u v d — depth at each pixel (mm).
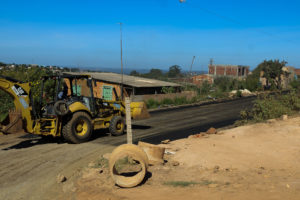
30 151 9750
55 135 10461
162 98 28438
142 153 6375
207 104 28172
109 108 12547
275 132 11164
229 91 43469
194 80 55625
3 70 20672
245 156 8195
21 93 10078
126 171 7348
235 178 6395
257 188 5527
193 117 18656
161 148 7859
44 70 21547
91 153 9430
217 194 5336
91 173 7355
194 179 6504
